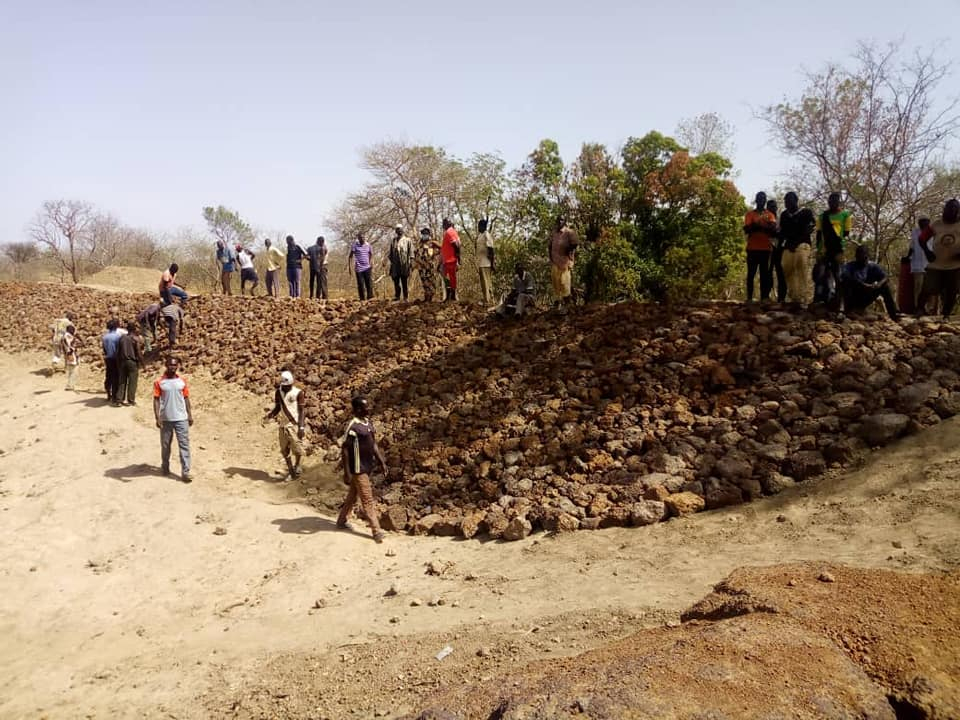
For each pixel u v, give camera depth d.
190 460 10.82
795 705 2.71
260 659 5.84
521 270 13.12
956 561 5.08
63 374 16.22
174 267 16.86
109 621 7.00
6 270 47.09
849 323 9.48
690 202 21.12
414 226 28.64
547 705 2.85
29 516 9.27
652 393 9.29
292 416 10.48
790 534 6.39
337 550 8.20
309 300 16.95
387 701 4.75
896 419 7.53
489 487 8.85
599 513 7.70
